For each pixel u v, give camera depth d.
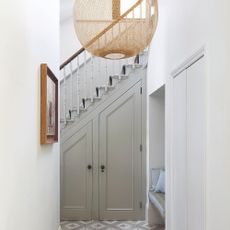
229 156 1.86
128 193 5.15
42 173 2.61
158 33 4.12
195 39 2.54
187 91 2.89
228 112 1.87
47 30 2.90
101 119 5.16
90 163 5.15
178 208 3.20
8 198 1.57
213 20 2.12
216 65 2.07
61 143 5.15
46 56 2.84
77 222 4.99
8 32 1.57
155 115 4.96
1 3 1.46
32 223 2.18
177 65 3.12
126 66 5.12
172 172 3.43
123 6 2.32
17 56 1.75
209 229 2.19
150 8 2.38
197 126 2.58
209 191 2.19
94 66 5.49
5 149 1.51
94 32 2.36
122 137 5.16
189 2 2.71
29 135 2.08
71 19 6.24
